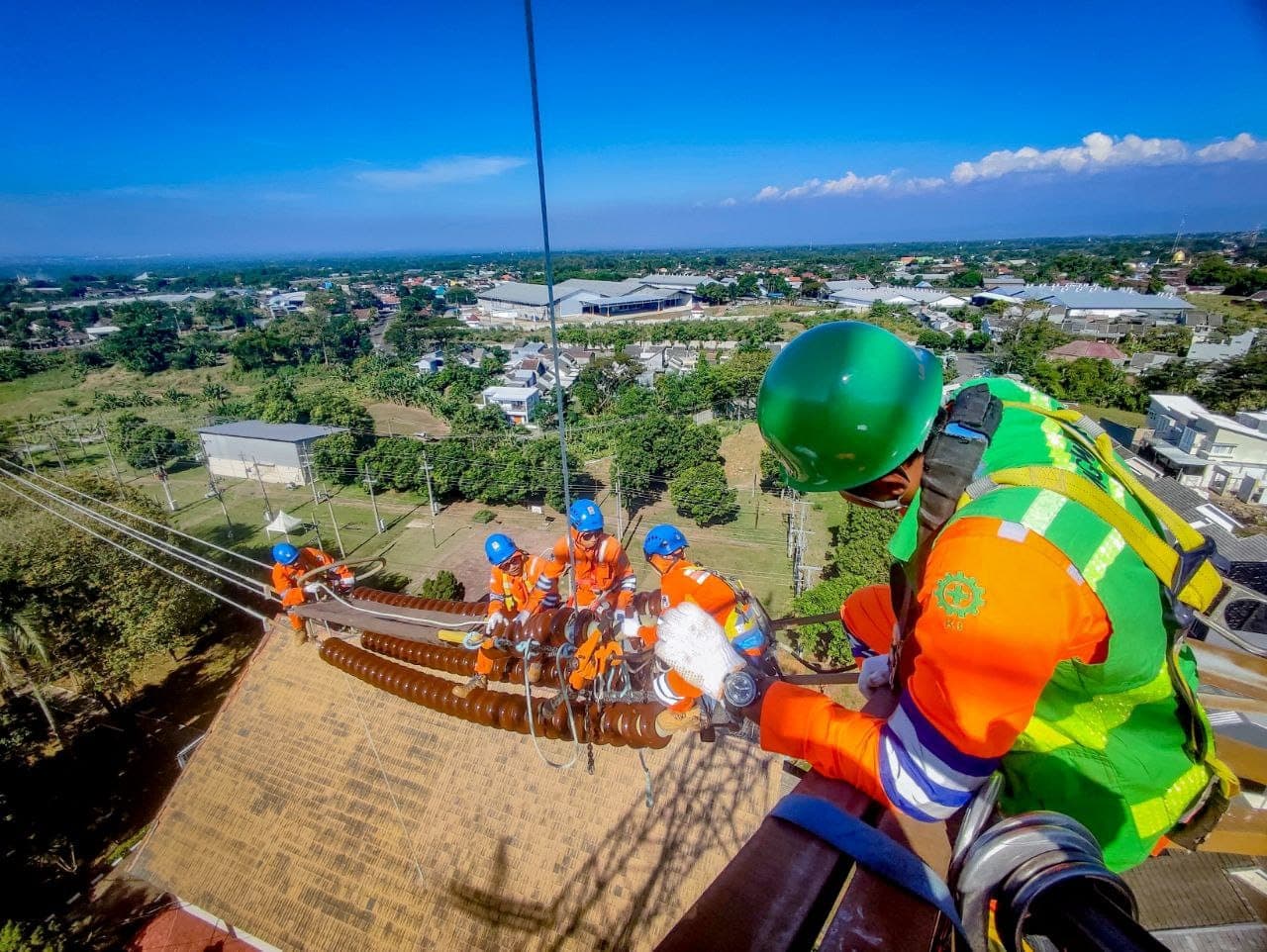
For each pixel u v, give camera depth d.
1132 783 1.46
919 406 1.51
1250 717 4.60
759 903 1.17
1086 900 1.16
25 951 13.59
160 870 11.44
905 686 1.40
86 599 20.88
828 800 1.43
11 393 76.44
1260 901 4.14
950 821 1.46
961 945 1.34
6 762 18.39
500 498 40.12
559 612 4.68
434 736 11.41
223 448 46.06
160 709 22.81
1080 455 1.46
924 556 1.52
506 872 9.95
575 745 4.16
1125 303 89.31
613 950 9.09
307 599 9.64
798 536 33.00
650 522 36.03
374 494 42.22
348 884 10.53
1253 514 28.97
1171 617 1.40
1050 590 1.21
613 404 57.44
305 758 11.80
